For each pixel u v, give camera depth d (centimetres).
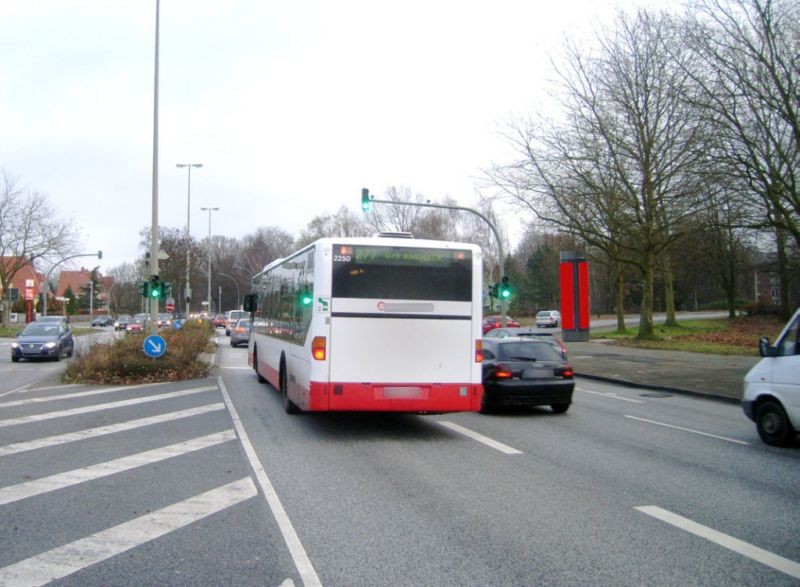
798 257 3778
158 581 448
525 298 8712
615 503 647
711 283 7912
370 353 982
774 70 1767
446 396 999
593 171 3048
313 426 1099
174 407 1306
